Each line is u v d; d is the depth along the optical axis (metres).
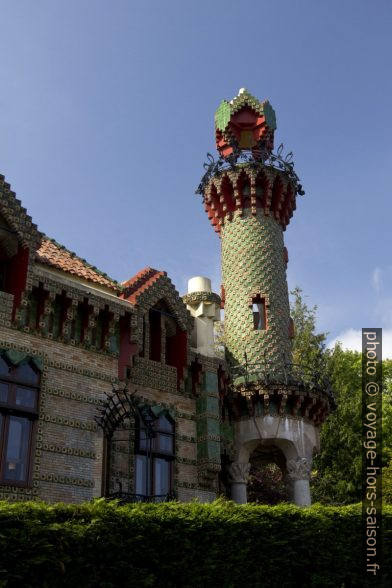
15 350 18.84
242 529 16.69
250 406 26.59
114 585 13.48
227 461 26.70
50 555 12.45
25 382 18.86
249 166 31.38
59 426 19.19
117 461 20.59
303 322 47.72
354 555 19.56
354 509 20.36
